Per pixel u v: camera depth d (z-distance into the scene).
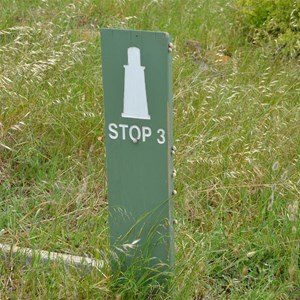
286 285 3.03
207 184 3.54
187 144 3.76
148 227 2.85
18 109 3.81
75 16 5.08
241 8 5.49
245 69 4.76
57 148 3.77
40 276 2.93
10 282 2.96
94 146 3.80
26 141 3.67
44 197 3.40
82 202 3.41
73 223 3.30
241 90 4.28
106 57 2.70
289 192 3.48
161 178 2.78
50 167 3.67
